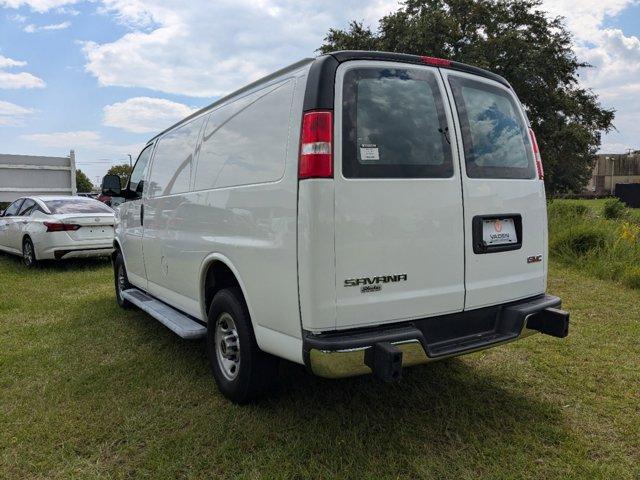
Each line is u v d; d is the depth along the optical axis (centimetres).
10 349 464
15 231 990
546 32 1923
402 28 1858
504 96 338
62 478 263
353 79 266
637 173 7275
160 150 489
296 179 260
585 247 846
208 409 333
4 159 1447
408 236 271
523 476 257
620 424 308
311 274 250
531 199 336
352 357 249
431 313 283
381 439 292
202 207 368
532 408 330
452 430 303
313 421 312
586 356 419
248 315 319
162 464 271
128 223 561
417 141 280
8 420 325
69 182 1573
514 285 324
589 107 2047
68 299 675
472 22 1894
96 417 326
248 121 321
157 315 436
